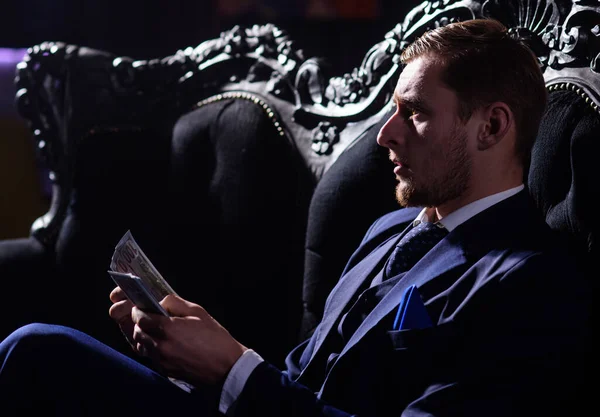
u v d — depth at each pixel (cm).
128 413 106
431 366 105
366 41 403
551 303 103
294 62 171
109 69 195
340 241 152
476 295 105
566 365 103
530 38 131
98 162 190
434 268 112
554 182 121
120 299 126
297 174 168
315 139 165
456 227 114
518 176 118
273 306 168
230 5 428
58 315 190
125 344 185
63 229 192
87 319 187
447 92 114
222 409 105
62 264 190
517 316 103
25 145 407
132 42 450
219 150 175
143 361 178
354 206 151
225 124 175
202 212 177
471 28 116
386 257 126
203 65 184
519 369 100
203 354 105
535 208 117
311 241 156
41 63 201
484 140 115
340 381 113
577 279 107
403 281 114
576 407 108
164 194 185
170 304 110
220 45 183
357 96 161
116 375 107
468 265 111
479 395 100
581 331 104
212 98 182
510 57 114
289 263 168
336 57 405
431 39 117
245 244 169
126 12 446
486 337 102
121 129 192
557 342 102
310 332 156
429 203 118
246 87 177
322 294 155
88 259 188
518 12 135
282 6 414
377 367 110
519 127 115
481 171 116
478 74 113
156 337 107
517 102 114
